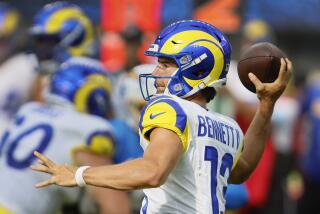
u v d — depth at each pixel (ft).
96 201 55.98
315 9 114.73
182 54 43.29
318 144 96.48
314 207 98.37
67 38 65.26
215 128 43.73
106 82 60.70
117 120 62.08
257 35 79.61
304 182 98.07
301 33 119.14
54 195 56.85
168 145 40.34
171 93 43.75
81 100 59.06
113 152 57.98
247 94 75.05
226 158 44.45
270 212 86.12
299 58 123.13
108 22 83.71
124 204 56.03
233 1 80.79
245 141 47.70
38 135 57.21
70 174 40.65
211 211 42.60
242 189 60.95
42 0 114.52
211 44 43.86
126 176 39.55
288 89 96.84
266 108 46.88
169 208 42.34
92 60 61.77
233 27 80.48
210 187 42.83
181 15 106.01
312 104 96.63
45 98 60.13
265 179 80.79
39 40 65.51
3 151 57.98
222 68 44.47
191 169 42.29
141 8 83.10
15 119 59.88
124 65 80.28
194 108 42.78
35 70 68.39
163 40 43.86
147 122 41.14
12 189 56.65
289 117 93.76
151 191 42.88
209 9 81.25
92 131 57.06
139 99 62.18
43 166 41.19
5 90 74.49
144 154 40.29
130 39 78.79
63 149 56.65
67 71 59.72
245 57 46.03
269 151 80.79
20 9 114.21
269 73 45.62
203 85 43.88
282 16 113.91
